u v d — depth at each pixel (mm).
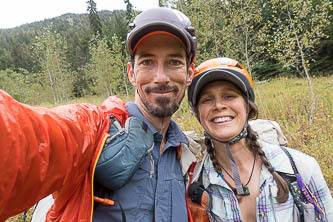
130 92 6949
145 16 464
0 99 224
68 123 298
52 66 7945
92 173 344
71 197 354
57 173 275
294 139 1573
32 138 239
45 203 609
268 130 632
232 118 507
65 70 8492
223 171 536
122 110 449
